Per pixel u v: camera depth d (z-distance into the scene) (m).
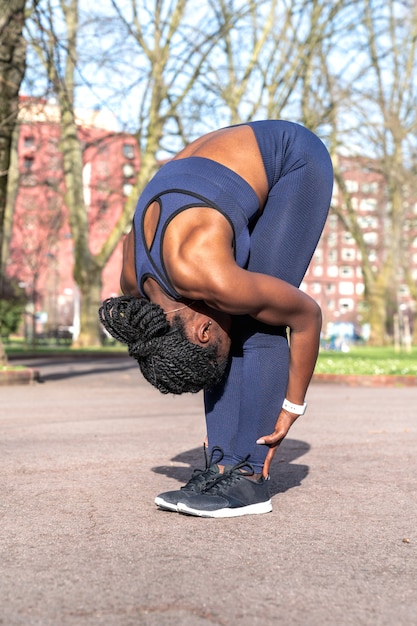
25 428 5.94
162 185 2.75
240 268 2.63
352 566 2.37
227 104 23.53
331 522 2.93
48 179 30.22
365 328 54.62
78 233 26.33
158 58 21.94
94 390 10.51
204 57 22.31
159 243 2.67
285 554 2.48
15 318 34.72
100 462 4.25
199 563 2.36
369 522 2.94
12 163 25.67
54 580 2.19
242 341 2.95
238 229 2.70
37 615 1.91
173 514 3.01
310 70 25.31
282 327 2.97
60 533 2.72
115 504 3.18
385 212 36.81
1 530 2.76
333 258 92.31
